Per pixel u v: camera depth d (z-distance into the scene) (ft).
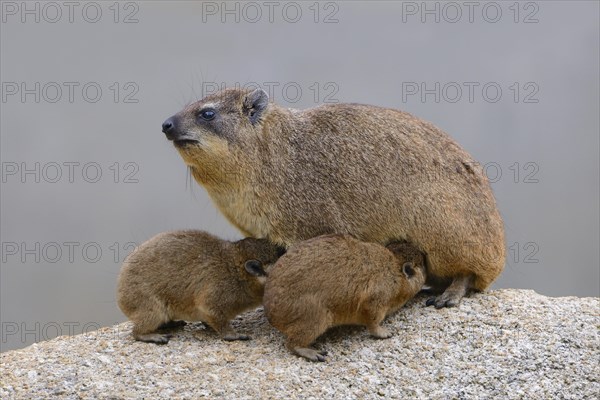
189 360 40.34
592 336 41.55
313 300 40.22
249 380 38.68
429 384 38.81
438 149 45.73
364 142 45.60
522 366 39.73
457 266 45.01
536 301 45.03
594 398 37.93
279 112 46.60
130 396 37.60
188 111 45.73
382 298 41.52
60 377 39.19
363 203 44.91
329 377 39.17
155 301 42.19
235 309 42.75
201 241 42.98
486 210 45.19
